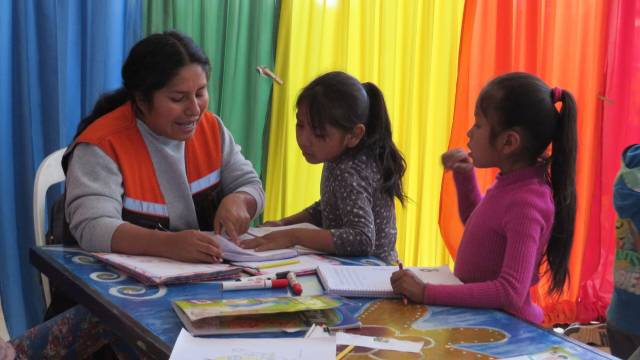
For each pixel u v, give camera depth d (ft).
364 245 4.62
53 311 4.74
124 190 4.74
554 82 9.37
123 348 4.22
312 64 8.57
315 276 3.96
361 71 8.80
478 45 9.05
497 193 4.17
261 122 8.45
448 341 2.87
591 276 9.55
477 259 4.17
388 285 3.68
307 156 5.36
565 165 4.24
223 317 3.01
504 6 8.91
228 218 4.80
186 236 4.09
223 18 8.21
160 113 4.66
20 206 7.60
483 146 4.28
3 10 7.19
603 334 6.28
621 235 5.34
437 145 9.16
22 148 7.53
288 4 8.39
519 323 3.16
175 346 2.64
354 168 5.07
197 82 4.66
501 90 4.17
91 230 4.27
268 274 3.88
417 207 9.14
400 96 9.00
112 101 5.23
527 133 4.12
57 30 7.51
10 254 7.45
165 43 4.63
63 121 7.55
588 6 9.29
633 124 9.43
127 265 3.81
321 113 5.09
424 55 8.93
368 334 2.93
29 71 7.43
